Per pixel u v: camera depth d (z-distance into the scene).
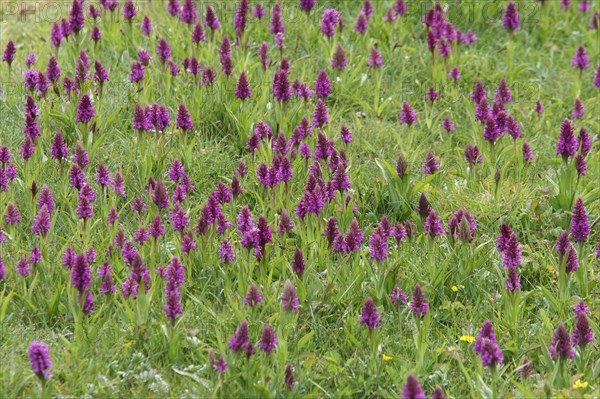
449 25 13.34
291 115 11.22
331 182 9.13
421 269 8.75
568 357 7.27
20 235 8.62
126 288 7.64
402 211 9.91
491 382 7.43
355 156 10.88
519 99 12.98
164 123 10.14
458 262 8.76
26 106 9.74
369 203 10.08
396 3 13.99
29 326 7.70
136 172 10.15
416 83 13.13
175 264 7.59
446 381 7.44
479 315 8.34
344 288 8.32
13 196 9.20
